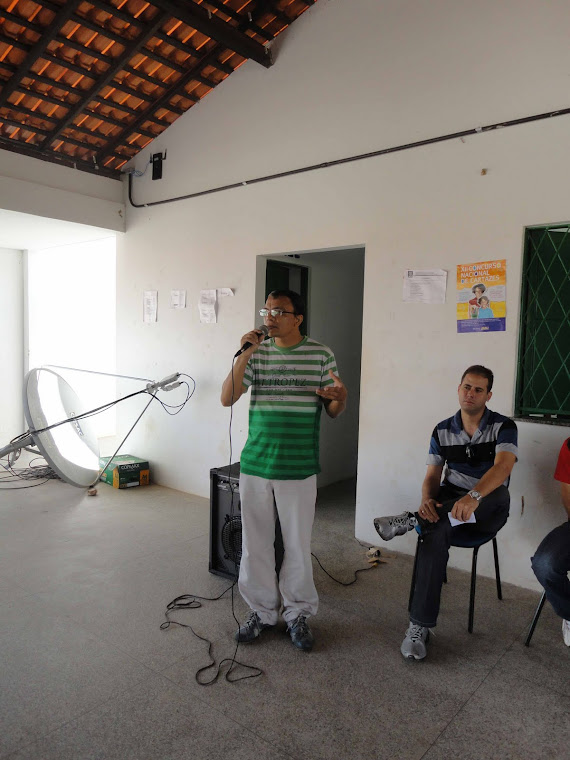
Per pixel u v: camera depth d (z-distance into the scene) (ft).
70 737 5.72
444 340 10.23
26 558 10.34
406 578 9.72
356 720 6.05
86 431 15.66
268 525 7.68
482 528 7.89
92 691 6.46
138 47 11.91
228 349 13.85
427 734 5.86
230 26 11.57
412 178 10.50
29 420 13.19
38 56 11.65
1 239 18.12
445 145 10.06
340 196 11.53
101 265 23.12
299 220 12.25
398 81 10.61
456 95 9.90
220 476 9.35
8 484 15.43
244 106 13.20
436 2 10.05
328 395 7.06
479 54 9.61
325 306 15.49
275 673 6.88
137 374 16.29
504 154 9.42
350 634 7.84
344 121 11.41
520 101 9.22
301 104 12.10
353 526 12.47
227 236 13.74
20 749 5.54
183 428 15.06
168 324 15.30
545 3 8.90
